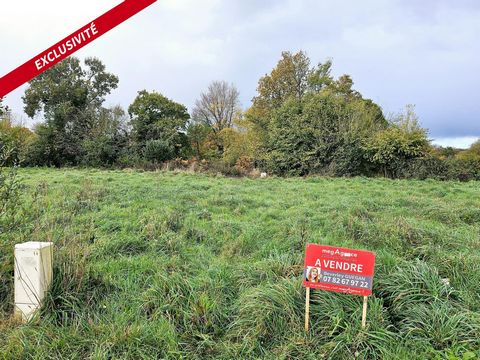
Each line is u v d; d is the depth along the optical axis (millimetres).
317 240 4832
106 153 22094
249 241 4965
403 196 9500
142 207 7086
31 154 20828
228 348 2498
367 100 25219
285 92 29297
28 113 26297
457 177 17281
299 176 18047
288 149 19047
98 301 3031
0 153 3633
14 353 2340
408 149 17422
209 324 2740
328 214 6621
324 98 19844
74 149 22344
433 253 4109
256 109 28875
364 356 2352
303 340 2518
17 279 2775
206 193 9461
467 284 3184
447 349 2277
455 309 2678
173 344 2482
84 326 2654
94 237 4785
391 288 2943
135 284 3375
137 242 4598
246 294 3070
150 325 2660
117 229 5316
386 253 3889
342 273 2580
